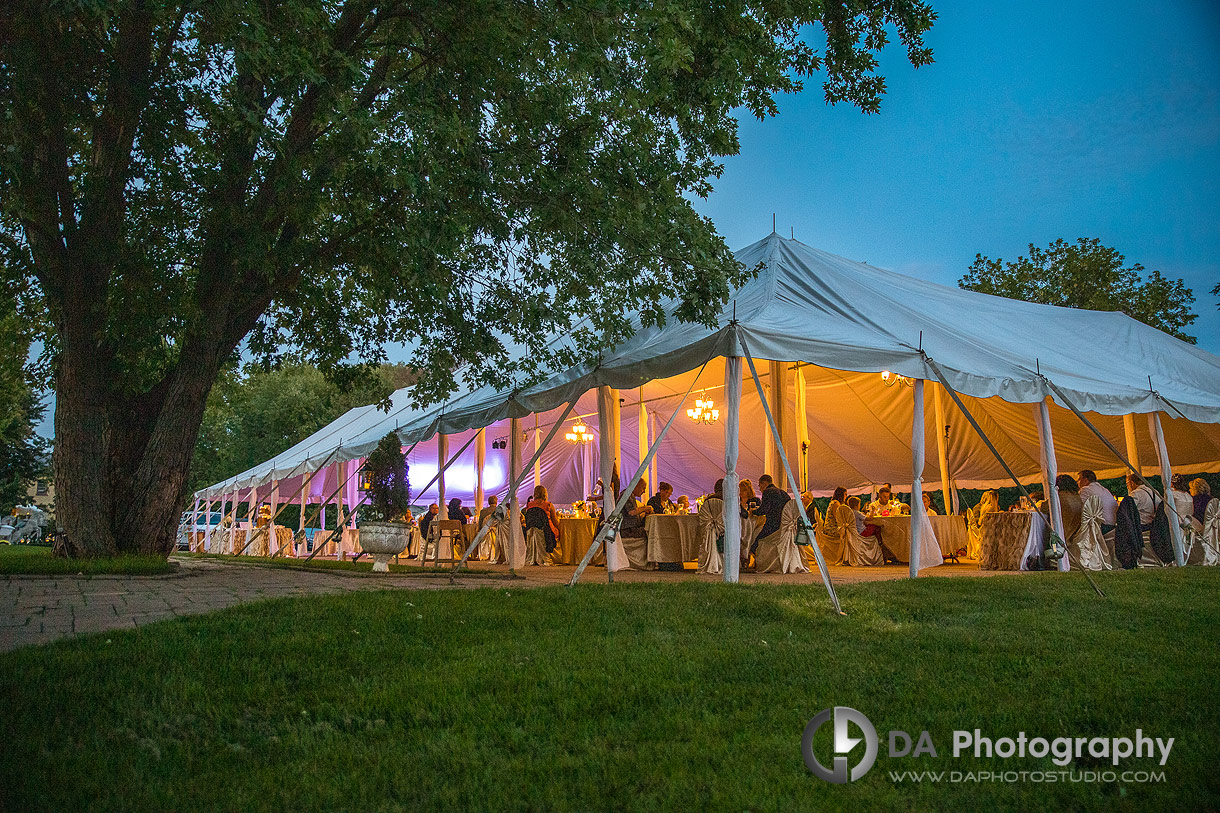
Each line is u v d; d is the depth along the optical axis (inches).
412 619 205.5
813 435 708.0
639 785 103.3
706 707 138.9
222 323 401.7
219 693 142.0
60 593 270.1
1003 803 99.7
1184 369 545.6
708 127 360.2
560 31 304.8
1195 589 290.5
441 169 305.4
